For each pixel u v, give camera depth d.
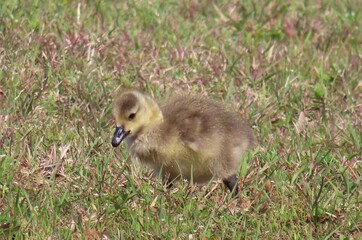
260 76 18.98
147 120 14.19
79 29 20.05
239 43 21.03
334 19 23.38
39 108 16.69
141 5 22.70
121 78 18.16
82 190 14.05
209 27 21.94
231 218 13.68
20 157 14.78
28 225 13.03
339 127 16.98
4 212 13.25
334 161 15.67
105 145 15.57
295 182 14.66
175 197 14.02
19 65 17.94
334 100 18.36
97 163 14.95
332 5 24.41
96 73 18.30
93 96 17.30
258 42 21.28
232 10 22.72
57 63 18.34
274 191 14.62
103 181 14.18
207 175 14.55
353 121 17.41
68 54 18.77
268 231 13.40
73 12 21.30
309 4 24.41
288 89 18.36
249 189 14.73
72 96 17.38
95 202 13.77
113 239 13.03
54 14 20.95
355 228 13.80
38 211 13.23
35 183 14.41
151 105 14.18
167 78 18.48
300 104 17.91
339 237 13.52
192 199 14.16
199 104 14.78
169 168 14.39
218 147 14.26
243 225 13.53
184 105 14.64
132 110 14.16
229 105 17.42
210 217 13.48
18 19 20.06
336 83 19.22
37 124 16.19
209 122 14.30
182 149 14.08
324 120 17.33
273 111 17.53
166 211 13.62
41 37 19.16
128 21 21.53
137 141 14.33
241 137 14.78
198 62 19.31
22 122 16.06
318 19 23.25
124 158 15.23
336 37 21.95
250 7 23.52
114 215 13.46
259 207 14.09
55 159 15.01
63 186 14.38
